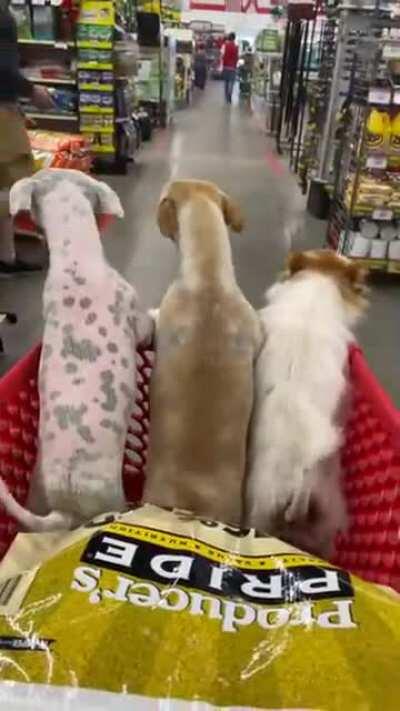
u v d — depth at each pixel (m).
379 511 1.26
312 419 1.35
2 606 0.87
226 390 1.36
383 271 4.58
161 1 12.62
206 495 1.31
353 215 4.52
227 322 1.40
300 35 9.20
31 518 1.19
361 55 4.89
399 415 1.27
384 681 0.81
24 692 0.76
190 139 10.89
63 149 4.99
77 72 7.08
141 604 0.88
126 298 1.48
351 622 0.89
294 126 8.80
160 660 0.81
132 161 8.42
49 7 6.64
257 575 0.98
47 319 1.43
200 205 1.52
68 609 0.86
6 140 4.00
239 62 20.95
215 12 21.64
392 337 3.82
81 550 0.98
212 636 0.85
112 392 1.35
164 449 1.35
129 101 8.30
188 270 1.46
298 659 0.83
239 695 0.79
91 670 0.79
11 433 1.31
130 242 5.14
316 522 1.35
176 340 1.40
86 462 1.28
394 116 4.33
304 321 1.48
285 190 7.38
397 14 5.36
